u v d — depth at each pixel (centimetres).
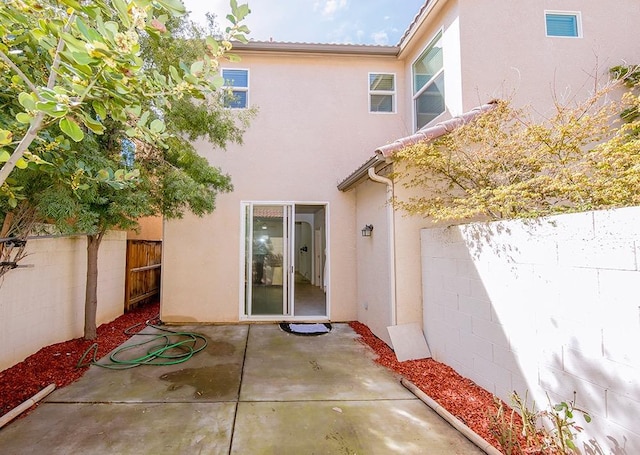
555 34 597
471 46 575
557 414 263
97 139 450
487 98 568
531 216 309
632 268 220
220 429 315
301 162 763
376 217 616
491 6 585
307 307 848
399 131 786
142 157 527
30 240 464
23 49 269
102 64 179
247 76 768
